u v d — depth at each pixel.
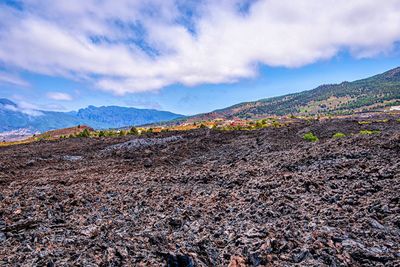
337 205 9.71
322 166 15.21
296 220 8.77
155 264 6.48
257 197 11.20
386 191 10.31
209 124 130.00
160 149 34.59
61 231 8.68
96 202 12.27
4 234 8.64
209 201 11.64
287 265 6.32
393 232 7.62
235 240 7.61
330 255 6.50
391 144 17.25
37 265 6.39
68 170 23.62
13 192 14.21
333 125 40.78
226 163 21.78
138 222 9.39
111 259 6.53
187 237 8.03
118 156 31.27
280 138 33.50
